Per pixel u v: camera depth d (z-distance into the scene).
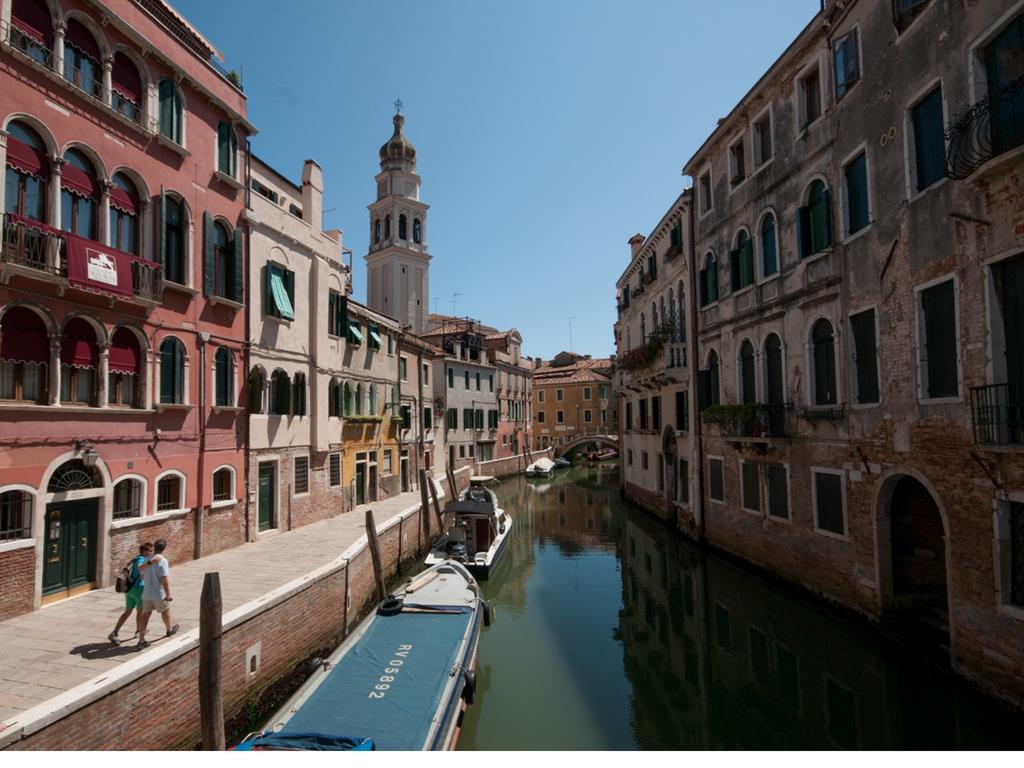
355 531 16.09
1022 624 7.16
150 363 11.59
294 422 16.62
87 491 10.13
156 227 11.91
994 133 7.36
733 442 15.56
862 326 10.80
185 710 7.01
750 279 14.99
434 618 9.84
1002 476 7.48
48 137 9.70
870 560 10.39
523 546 21.44
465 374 37.69
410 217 48.78
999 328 7.63
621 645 11.95
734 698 9.48
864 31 10.59
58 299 9.70
